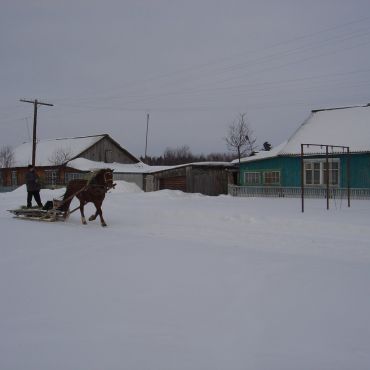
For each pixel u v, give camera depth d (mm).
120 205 23125
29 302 6570
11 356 4848
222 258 9438
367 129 29969
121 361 4719
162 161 83125
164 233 14008
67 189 16578
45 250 10430
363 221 15156
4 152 59219
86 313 6098
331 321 5746
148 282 7551
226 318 5891
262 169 32875
